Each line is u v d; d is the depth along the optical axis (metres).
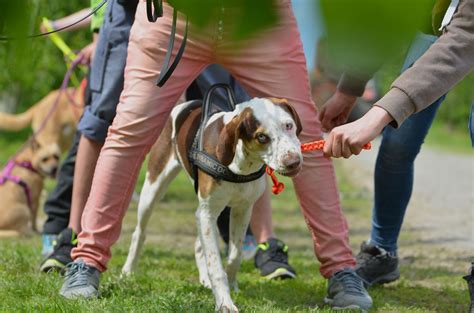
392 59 0.81
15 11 0.90
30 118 10.43
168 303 4.52
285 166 3.99
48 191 13.43
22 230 9.52
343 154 3.77
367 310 4.77
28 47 0.95
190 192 13.66
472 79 30.72
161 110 4.63
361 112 12.73
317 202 4.82
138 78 4.61
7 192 9.45
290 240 8.98
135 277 5.50
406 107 3.63
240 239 4.96
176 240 8.54
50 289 4.94
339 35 0.79
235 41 0.94
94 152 5.84
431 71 3.62
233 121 4.26
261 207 6.10
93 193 4.81
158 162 5.41
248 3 0.89
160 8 1.95
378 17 0.79
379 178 5.44
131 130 4.65
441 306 5.27
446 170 18.61
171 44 4.05
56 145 9.88
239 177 4.48
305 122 4.66
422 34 0.97
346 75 0.97
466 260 7.50
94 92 5.75
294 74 4.62
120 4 5.58
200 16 0.90
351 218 10.97
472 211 11.68
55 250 5.84
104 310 4.32
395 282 6.07
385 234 5.66
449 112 31.80
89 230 4.82
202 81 6.20
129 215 10.64
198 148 4.68
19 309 4.30
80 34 15.55
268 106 4.18
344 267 4.87
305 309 4.69
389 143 5.25
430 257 7.65
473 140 4.20
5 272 5.64
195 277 5.95
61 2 9.25
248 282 5.75
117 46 5.57
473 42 3.63
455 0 3.75
